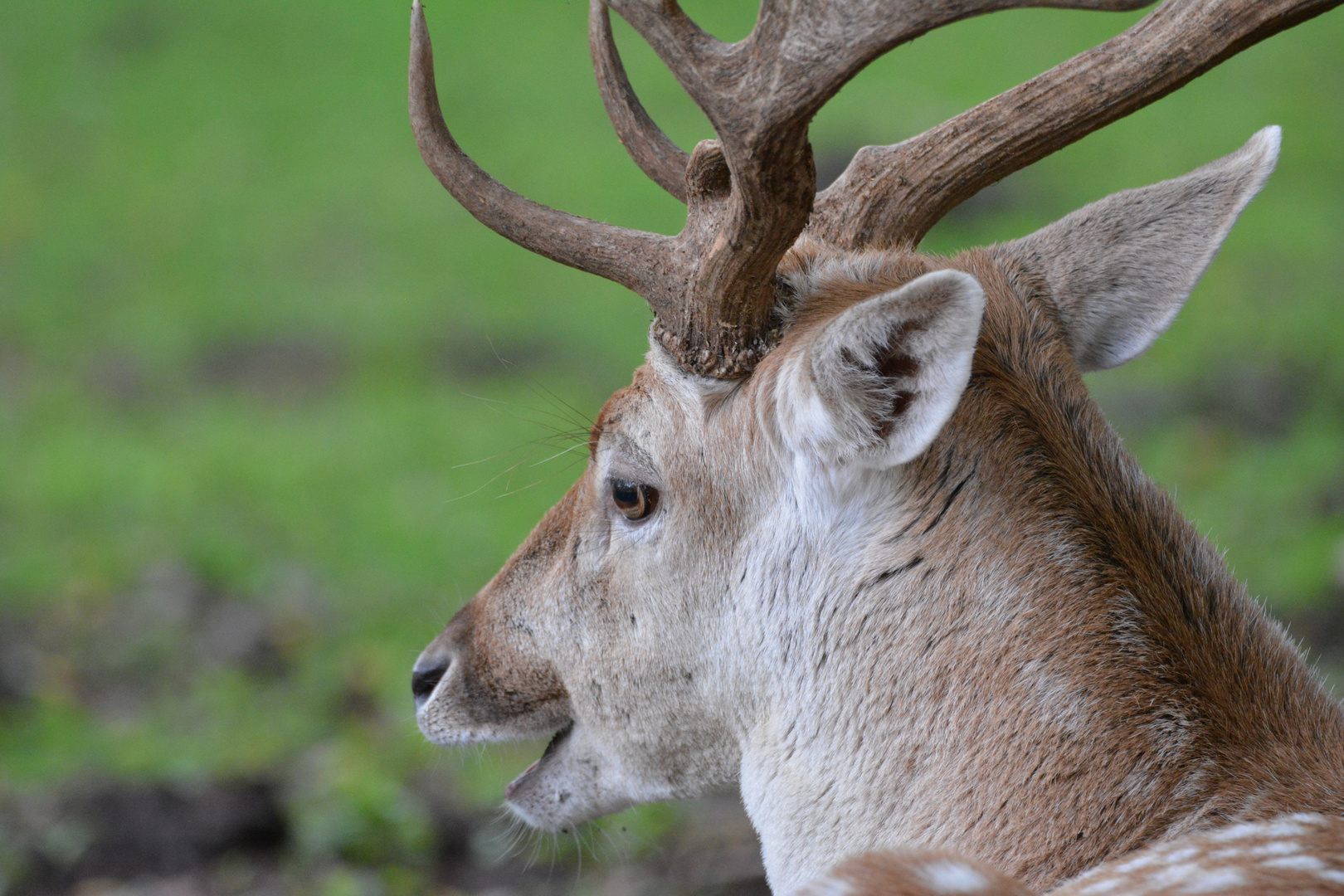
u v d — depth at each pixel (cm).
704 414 637
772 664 630
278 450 2220
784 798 630
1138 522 597
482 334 2603
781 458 619
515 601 723
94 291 2859
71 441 2292
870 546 604
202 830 1284
